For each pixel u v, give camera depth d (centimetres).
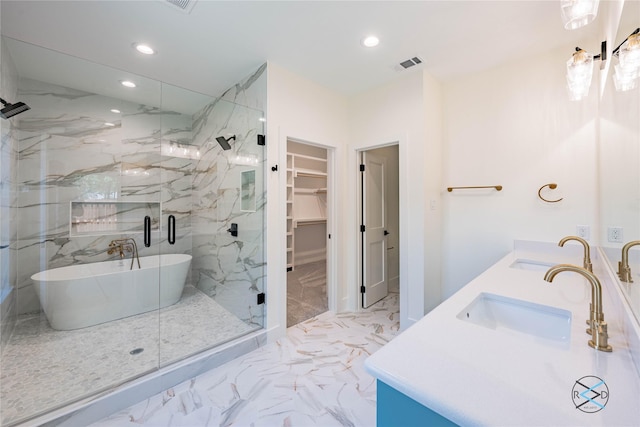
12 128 239
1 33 210
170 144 375
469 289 144
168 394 185
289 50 237
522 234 248
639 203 97
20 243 255
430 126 274
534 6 183
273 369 211
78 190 309
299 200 582
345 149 330
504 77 256
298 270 529
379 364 77
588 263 161
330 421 160
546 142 236
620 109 130
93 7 185
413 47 231
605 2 172
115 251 334
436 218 283
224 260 317
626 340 89
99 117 322
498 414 59
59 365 205
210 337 248
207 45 230
